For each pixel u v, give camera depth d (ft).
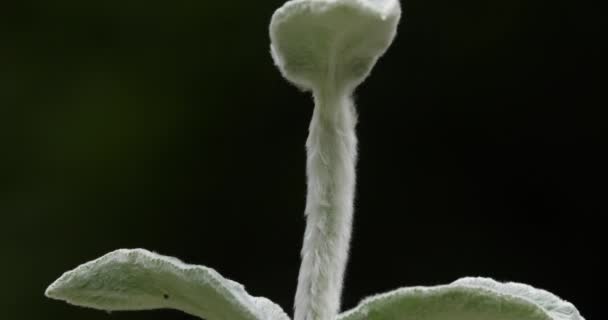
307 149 1.06
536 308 0.98
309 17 1.03
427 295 0.99
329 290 1.04
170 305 1.06
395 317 0.99
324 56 1.05
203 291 1.03
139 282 1.06
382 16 1.01
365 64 1.05
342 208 1.05
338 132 1.06
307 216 1.05
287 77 1.05
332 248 1.05
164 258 1.05
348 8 1.01
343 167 1.05
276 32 1.04
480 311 0.99
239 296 1.03
